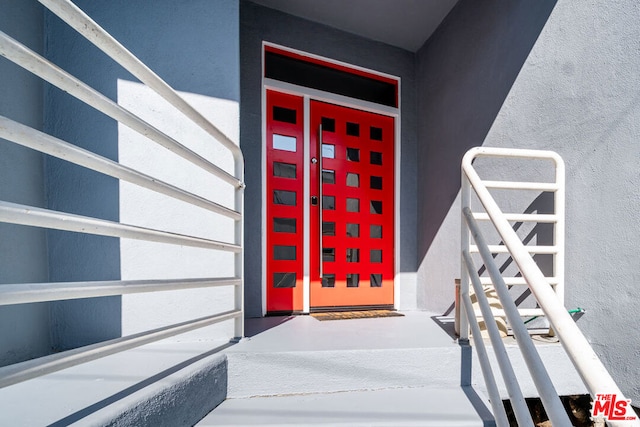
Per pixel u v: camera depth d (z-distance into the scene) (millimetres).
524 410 912
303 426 1228
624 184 1551
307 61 2873
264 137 2668
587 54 1724
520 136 2100
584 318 1703
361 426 1240
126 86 1668
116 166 909
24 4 1474
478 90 2463
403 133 3199
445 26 2855
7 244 1297
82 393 985
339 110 3008
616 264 1572
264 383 1475
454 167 2691
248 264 2553
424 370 1599
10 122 662
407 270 3123
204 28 1782
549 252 1763
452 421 1273
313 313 2762
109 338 1603
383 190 3141
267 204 2693
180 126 1723
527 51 2062
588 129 1712
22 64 694
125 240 1633
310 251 2818
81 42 1639
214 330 1708
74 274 1583
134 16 1711
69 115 1612
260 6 2701
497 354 1076
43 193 1553
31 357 1409
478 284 1389
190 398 1188
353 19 2859
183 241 1193
